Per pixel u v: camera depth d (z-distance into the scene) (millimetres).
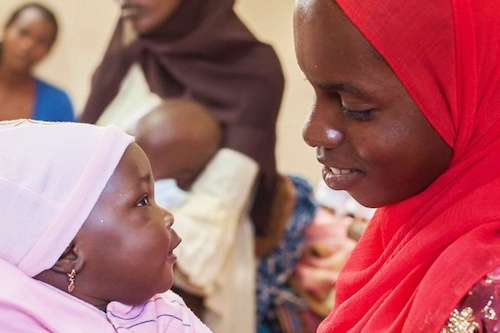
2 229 1132
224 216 2240
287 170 3938
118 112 2506
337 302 1222
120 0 2500
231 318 2318
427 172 1060
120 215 1185
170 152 2225
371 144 1025
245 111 2391
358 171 1062
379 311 1066
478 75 1030
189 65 2467
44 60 3344
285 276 2520
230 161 2295
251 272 2389
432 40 1002
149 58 2529
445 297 966
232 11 2533
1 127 1191
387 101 1012
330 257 2545
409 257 1058
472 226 1009
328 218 2639
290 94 3932
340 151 1054
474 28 1014
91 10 3836
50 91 3291
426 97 1014
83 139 1178
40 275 1177
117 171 1188
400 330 1024
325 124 1048
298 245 2545
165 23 2484
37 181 1142
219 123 2373
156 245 1210
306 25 1026
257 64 2459
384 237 1160
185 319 1263
